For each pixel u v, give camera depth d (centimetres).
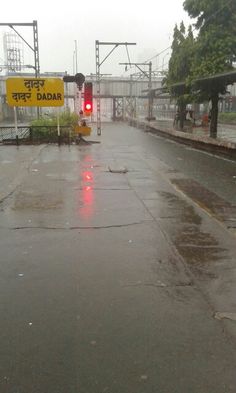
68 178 1182
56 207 840
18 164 1459
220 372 320
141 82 6238
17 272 509
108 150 2031
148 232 673
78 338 365
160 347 352
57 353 344
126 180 1165
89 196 945
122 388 304
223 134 2681
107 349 349
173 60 3072
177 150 2117
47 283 477
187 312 411
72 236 650
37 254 570
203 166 1534
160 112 6919
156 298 441
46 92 2178
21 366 328
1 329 380
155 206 858
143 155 1850
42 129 2386
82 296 445
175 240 634
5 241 627
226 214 817
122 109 6825
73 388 304
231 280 489
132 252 579
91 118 5962
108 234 661
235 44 2173
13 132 3016
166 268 523
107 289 462
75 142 2366
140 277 495
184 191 1051
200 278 494
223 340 362
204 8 2169
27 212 801
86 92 2431
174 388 303
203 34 2259
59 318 399
